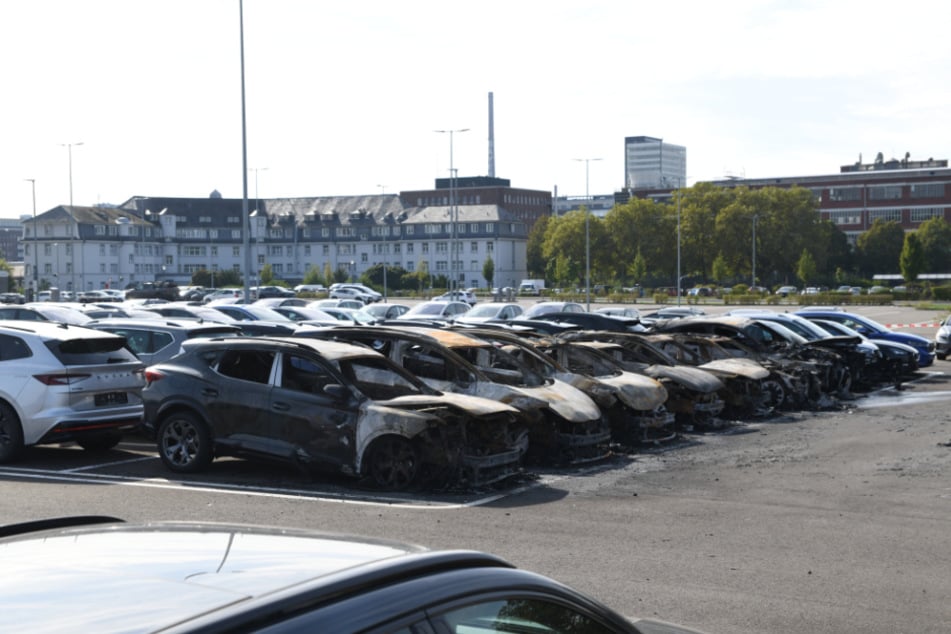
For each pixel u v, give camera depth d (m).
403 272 116.50
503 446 11.92
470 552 2.57
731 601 7.05
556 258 122.00
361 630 2.09
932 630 6.49
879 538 9.08
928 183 136.25
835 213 143.00
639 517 9.96
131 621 1.99
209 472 12.40
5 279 93.00
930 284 101.56
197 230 136.38
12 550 2.61
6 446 12.99
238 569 2.38
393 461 11.32
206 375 12.23
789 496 11.17
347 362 12.02
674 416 15.81
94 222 124.19
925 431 17.08
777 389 19.72
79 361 13.23
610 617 2.80
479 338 15.95
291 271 140.25
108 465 12.98
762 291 100.69
